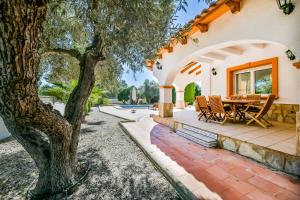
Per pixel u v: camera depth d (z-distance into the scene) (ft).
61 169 8.54
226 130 15.71
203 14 14.14
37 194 8.32
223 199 7.14
